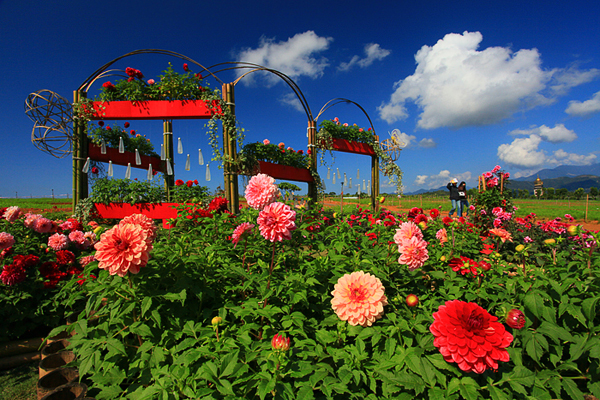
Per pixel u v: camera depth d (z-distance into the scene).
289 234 1.84
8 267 2.59
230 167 7.54
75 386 1.61
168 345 1.66
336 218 3.85
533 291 1.63
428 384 1.32
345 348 1.51
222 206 3.96
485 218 6.36
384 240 2.75
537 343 1.51
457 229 3.74
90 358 1.52
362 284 1.58
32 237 3.56
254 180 2.42
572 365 1.51
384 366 1.37
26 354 2.61
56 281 2.78
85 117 7.42
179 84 7.36
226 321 1.69
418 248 1.93
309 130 9.57
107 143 8.72
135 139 9.73
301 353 1.45
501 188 6.96
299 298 1.61
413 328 1.67
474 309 1.30
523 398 1.39
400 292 2.05
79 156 7.58
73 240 3.43
